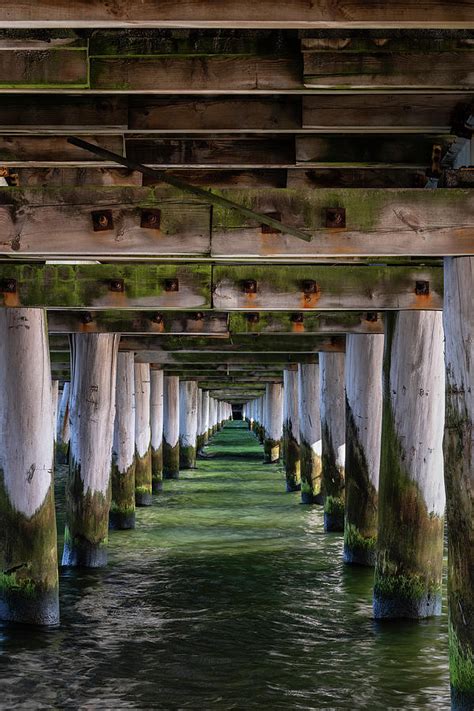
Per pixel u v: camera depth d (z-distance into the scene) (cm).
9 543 892
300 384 1934
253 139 736
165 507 1873
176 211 601
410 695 733
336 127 667
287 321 1103
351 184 775
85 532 1216
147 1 476
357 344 1202
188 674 782
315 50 599
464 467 591
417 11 481
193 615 971
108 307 845
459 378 593
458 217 590
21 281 853
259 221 595
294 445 2227
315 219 591
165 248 599
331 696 732
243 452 3659
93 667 797
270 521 1664
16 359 876
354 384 1211
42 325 881
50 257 735
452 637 605
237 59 613
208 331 1102
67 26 486
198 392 3631
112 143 711
